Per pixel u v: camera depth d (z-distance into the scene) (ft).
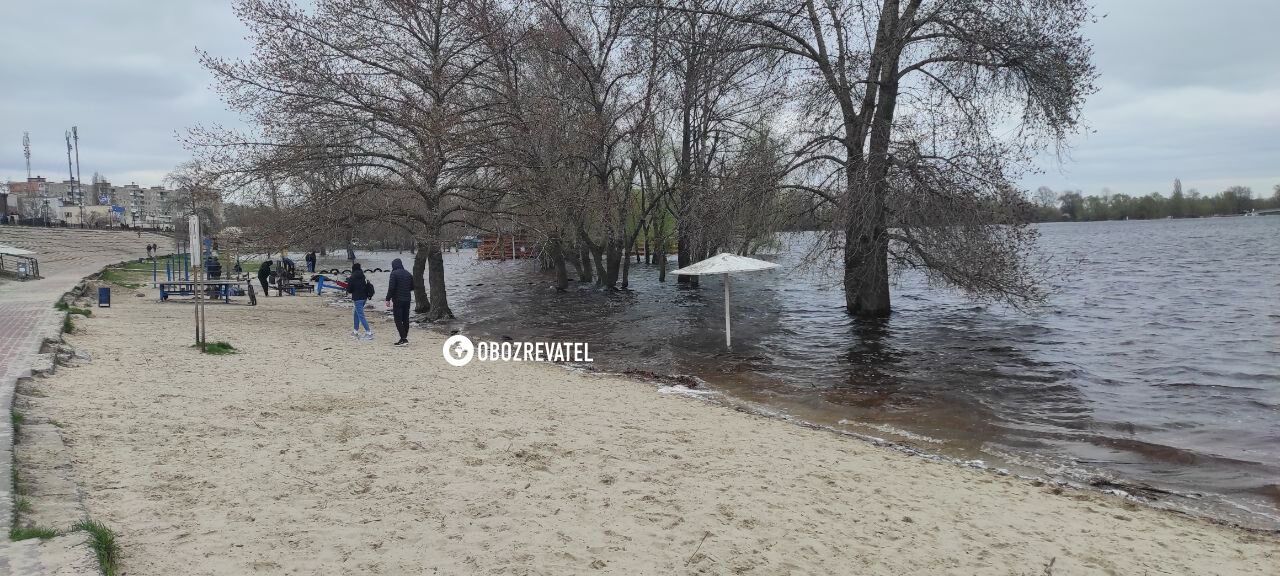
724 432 29.25
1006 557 17.80
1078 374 46.39
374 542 15.19
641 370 47.50
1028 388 42.39
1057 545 19.07
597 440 25.67
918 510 21.01
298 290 107.45
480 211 71.77
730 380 44.80
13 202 370.53
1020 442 31.35
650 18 75.77
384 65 69.77
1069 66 55.47
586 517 17.71
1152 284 113.39
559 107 82.38
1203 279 120.88
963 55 57.93
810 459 25.85
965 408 37.50
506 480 20.10
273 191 67.00
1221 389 41.96
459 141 65.36
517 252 185.47
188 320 56.95
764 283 128.26
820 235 63.00
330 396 29.99
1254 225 445.78
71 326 42.88
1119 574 17.46
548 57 88.33
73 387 26.94
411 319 75.15
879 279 74.08
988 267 57.00
